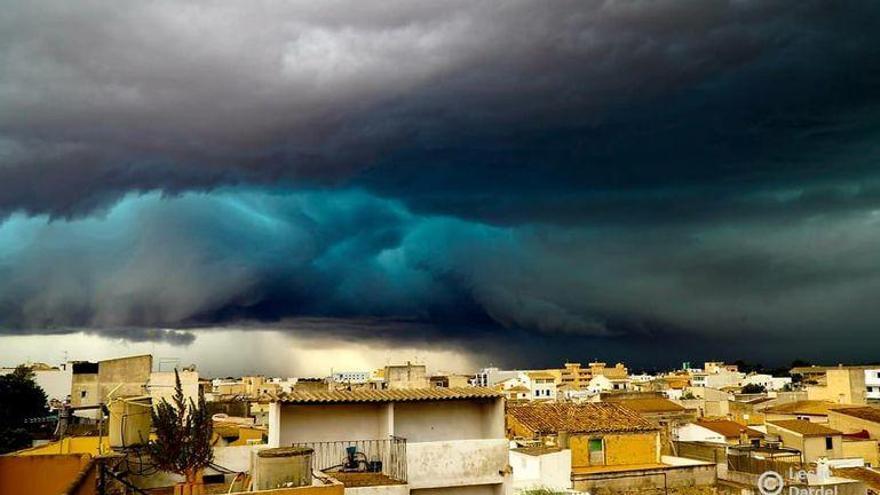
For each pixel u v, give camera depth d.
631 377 191.25
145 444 28.31
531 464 43.47
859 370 104.50
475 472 29.31
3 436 58.81
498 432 33.84
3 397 76.25
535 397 133.62
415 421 33.34
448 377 100.25
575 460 51.47
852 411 82.38
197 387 57.09
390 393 33.25
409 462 28.62
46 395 89.75
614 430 52.97
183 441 25.22
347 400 31.77
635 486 47.41
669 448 57.84
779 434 72.81
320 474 26.78
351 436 32.31
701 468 49.34
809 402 96.38
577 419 54.94
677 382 157.75
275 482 22.78
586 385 180.62
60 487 22.03
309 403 31.55
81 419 68.31
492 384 152.25
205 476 30.28
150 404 32.28
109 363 70.12
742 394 128.50
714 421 75.75
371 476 29.12
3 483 21.75
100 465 22.61
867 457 73.12
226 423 59.16
